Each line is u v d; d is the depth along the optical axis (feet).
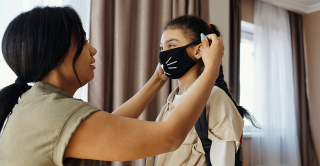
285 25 11.43
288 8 11.59
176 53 2.88
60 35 1.67
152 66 6.45
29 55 1.64
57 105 1.48
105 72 5.71
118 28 5.73
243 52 11.05
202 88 1.70
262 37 10.59
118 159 1.47
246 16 10.66
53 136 1.38
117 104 5.56
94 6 5.64
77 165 1.60
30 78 1.73
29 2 5.05
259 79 10.30
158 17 6.61
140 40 6.10
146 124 1.52
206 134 2.46
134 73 6.10
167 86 6.25
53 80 1.75
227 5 8.81
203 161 2.47
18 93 1.75
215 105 2.55
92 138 1.41
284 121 10.85
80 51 1.77
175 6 6.65
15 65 1.71
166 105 3.13
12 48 1.68
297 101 11.28
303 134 11.24
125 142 1.43
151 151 1.49
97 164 1.84
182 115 1.56
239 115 2.59
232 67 8.81
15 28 1.69
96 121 1.43
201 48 2.91
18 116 1.48
